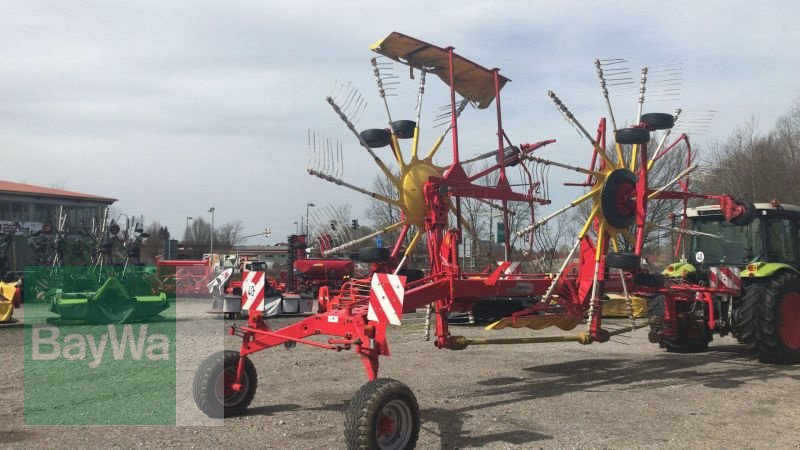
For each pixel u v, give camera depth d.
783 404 6.78
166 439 5.48
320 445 5.28
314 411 6.44
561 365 9.26
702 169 10.03
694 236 11.05
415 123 8.20
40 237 19.66
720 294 9.52
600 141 8.43
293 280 23.34
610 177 8.06
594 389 7.56
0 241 22.19
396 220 8.98
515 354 10.34
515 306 8.66
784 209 10.19
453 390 7.48
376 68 8.26
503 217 8.40
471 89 9.38
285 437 5.52
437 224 7.40
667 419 6.16
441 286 7.02
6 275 21.83
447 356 10.12
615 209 8.07
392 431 5.02
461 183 7.66
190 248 60.62
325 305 6.88
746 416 6.28
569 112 7.86
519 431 5.72
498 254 8.73
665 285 9.23
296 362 9.41
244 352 6.34
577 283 8.44
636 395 7.22
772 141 31.23
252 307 6.51
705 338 10.55
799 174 29.61
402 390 5.00
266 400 6.94
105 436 5.57
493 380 8.10
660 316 9.72
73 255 19.31
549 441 5.43
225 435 5.59
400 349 10.91
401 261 7.50
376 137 7.69
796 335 9.34
